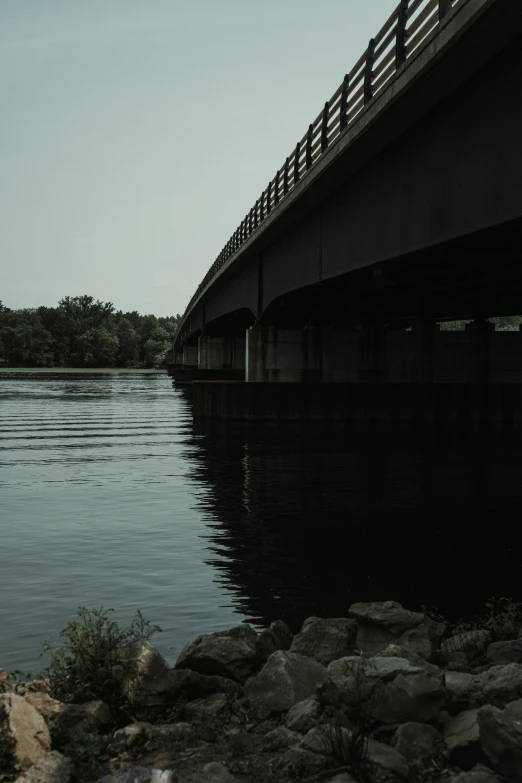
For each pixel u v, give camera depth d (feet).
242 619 41.83
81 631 26.55
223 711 24.35
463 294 138.21
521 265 98.37
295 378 175.52
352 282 125.70
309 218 123.85
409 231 79.77
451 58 59.98
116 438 151.43
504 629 33.27
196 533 65.36
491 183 61.52
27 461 116.16
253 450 130.93
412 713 21.12
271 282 159.22
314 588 48.44
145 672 25.11
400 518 73.10
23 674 27.53
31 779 18.38
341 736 19.52
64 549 58.90
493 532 66.95
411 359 174.29
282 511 76.33
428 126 74.02
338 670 22.24
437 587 48.91
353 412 173.06
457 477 100.37
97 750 20.68
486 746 19.17
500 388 171.22
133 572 51.98
